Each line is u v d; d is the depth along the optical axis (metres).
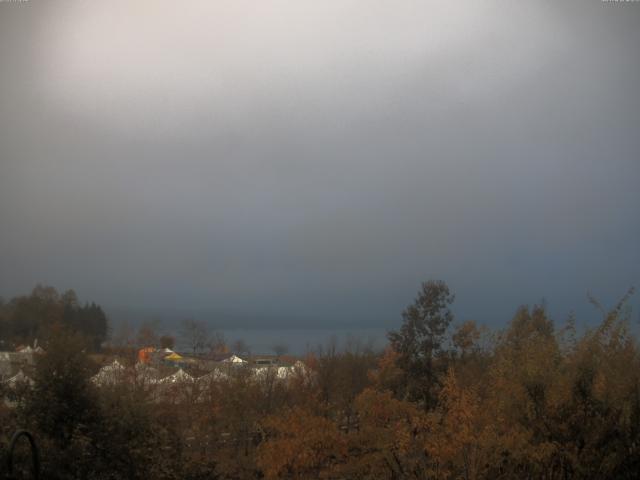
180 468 10.95
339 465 11.87
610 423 9.13
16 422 9.30
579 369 9.35
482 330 15.21
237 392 14.80
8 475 5.62
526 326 12.42
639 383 9.21
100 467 9.45
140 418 10.37
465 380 12.98
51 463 8.77
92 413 9.83
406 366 16.34
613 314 9.75
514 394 9.61
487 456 9.67
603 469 8.95
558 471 9.27
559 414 9.28
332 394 16.94
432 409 14.93
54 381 9.60
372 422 11.66
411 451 10.91
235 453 13.62
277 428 12.55
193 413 14.48
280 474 12.09
